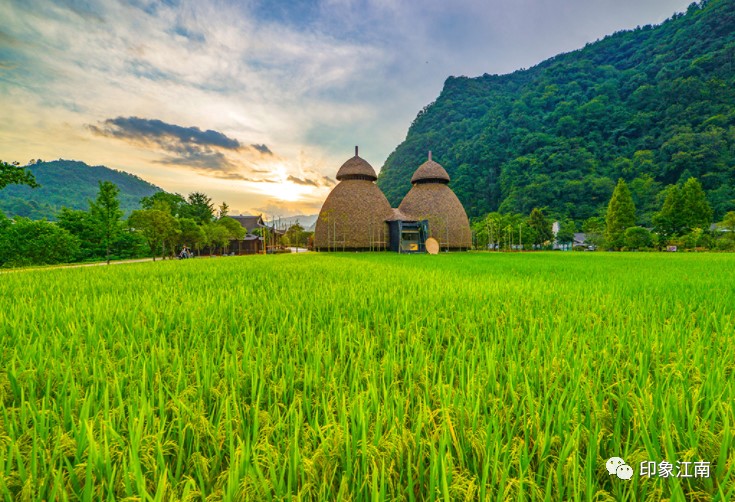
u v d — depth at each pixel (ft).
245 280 26.48
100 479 4.28
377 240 172.24
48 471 4.15
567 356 8.10
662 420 5.21
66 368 7.12
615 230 198.49
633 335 10.14
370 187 179.22
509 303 15.56
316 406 5.90
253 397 6.17
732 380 6.59
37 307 14.25
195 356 7.91
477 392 6.22
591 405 5.86
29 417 5.69
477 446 4.66
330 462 4.47
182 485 4.30
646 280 25.90
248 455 4.27
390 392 6.46
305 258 82.94
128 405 5.63
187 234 126.11
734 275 30.55
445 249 178.29
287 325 11.51
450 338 10.28
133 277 30.25
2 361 8.46
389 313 14.05
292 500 3.77
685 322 12.03
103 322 11.68
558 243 237.86
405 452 4.72
